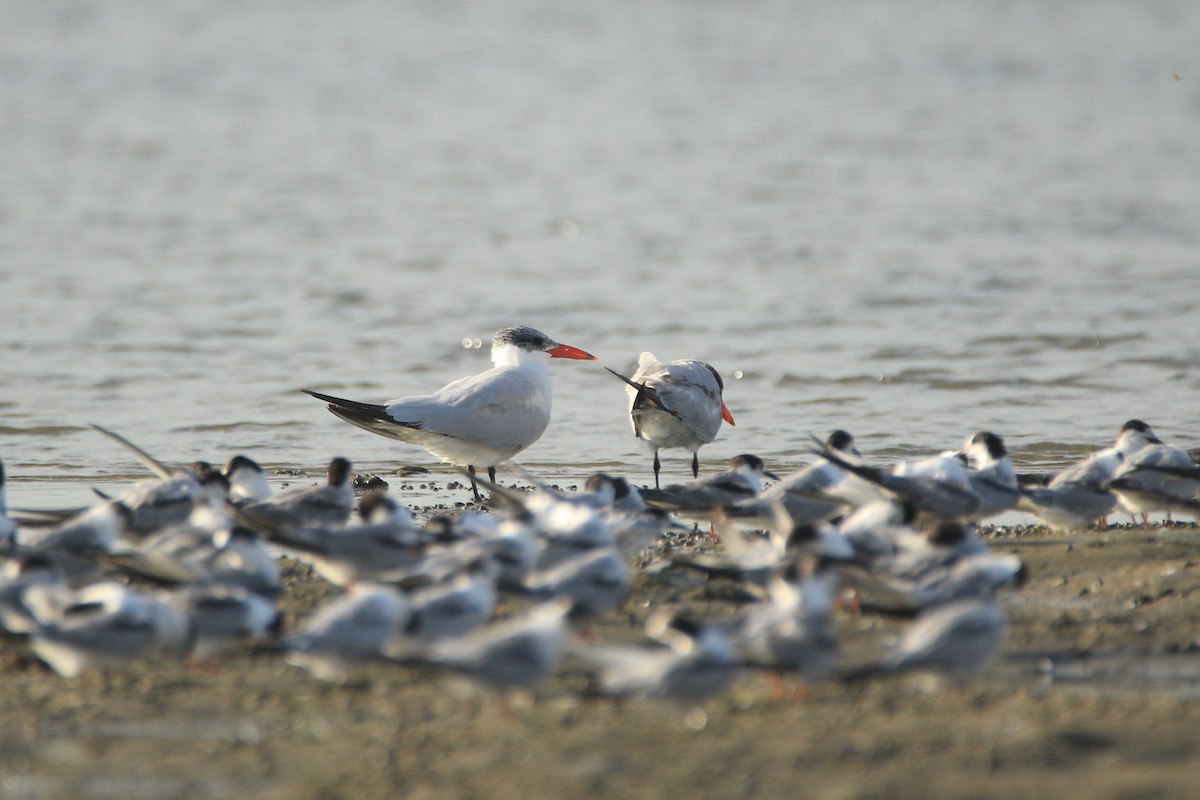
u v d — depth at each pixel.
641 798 7.03
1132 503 13.36
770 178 44.28
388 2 95.75
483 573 9.42
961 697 8.56
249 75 68.12
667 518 11.83
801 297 28.25
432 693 8.91
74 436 18.27
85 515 11.16
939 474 12.61
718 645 8.27
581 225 37.28
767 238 34.97
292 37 80.56
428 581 9.73
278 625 9.47
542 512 11.56
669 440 16.00
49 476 16.33
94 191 41.31
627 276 30.84
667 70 70.94
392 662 8.38
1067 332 24.38
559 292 29.19
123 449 17.64
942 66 71.25
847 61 73.38
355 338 24.84
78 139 50.72
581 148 50.53
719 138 52.34
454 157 48.84
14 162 45.84
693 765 7.42
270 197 41.19
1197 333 24.09
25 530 13.86
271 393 20.83
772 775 7.27
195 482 12.20
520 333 15.91
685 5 95.38
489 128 55.03
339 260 32.62
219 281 29.98
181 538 10.70
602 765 7.45
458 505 15.05
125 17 85.31
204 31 81.81
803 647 8.50
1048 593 11.03
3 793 7.27
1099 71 68.88
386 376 22.11
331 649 8.50
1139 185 41.69
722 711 8.40
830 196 41.03
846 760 7.44
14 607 9.23
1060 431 18.19
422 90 65.00
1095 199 39.56
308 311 27.11
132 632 8.76
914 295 28.09
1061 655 9.59
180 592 9.48
